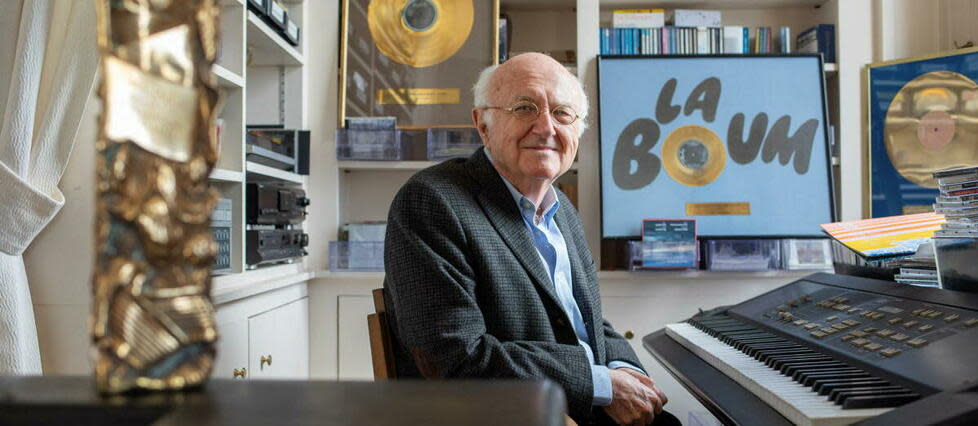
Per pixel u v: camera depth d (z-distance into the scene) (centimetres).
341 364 272
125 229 42
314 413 39
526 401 42
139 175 42
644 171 272
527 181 166
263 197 227
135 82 42
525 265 154
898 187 269
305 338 270
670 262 264
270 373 233
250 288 207
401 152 280
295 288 258
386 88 280
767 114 275
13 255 148
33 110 148
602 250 277
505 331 148
